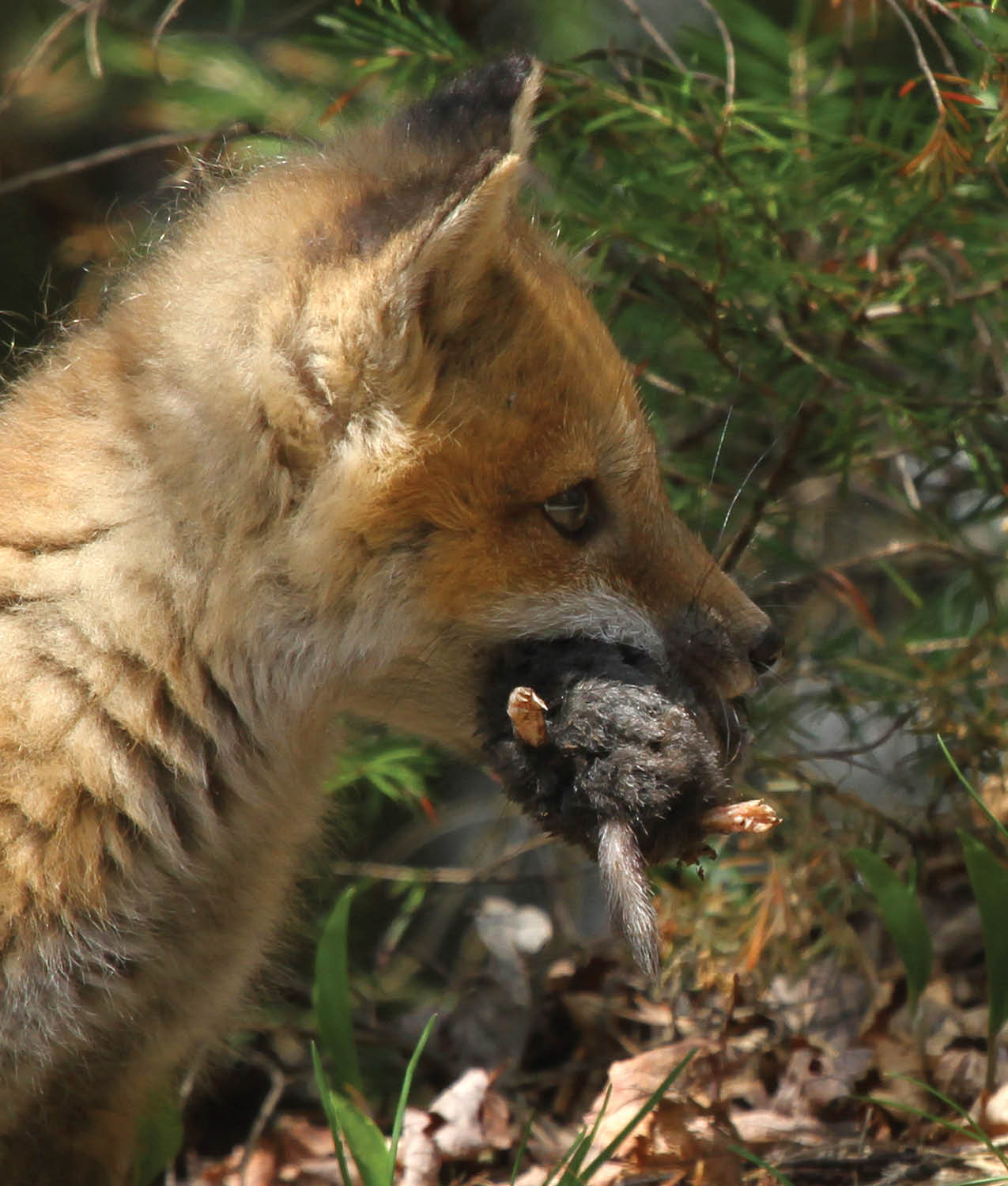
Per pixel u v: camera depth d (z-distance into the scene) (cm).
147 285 629
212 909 646
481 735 591
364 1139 569
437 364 562
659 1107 700
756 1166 678
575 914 1028
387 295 541
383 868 982
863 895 870
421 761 930
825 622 1050
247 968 679
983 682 925
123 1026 635
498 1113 769
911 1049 740
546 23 1117
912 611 1072
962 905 866
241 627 583
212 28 1115
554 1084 830
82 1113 650
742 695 634
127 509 574
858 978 831
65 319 802
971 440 926
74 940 576
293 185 623
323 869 925
